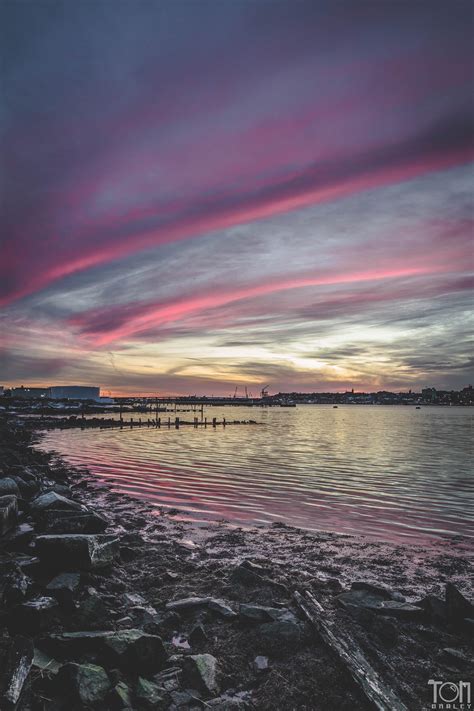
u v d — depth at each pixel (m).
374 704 5.03
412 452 40.22
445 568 10.75
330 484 23.22
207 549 11.99
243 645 6.38
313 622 6.77
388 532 14.16
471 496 20.16
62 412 139.12
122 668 5.47
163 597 8.21
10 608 6.33
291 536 13.48
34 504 11.94
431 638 6.82
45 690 4.98
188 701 5.11
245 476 25.88
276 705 5.18
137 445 47.91
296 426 92.31
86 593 7.43
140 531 13.80
